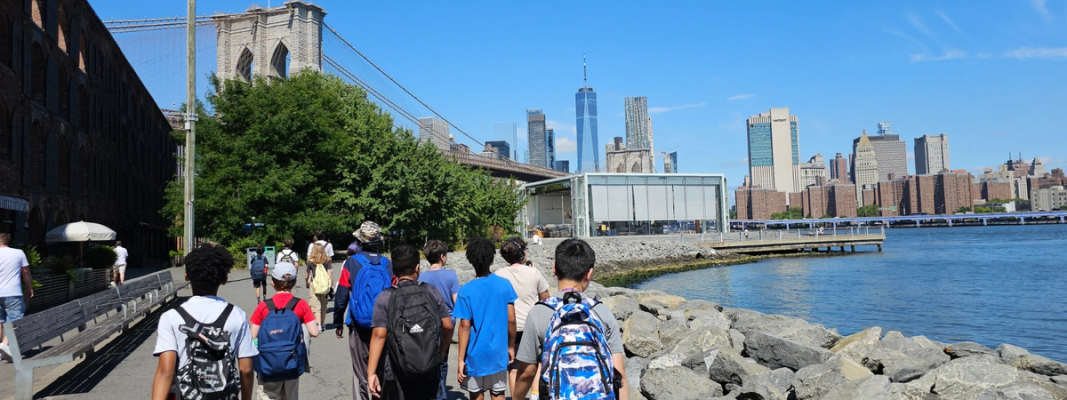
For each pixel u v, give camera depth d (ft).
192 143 53.88
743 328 40.42
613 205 216.95
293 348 17.34
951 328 70.74
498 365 17.76
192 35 53.98
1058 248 266.98
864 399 21.20
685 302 52.95
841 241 234.99
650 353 32.48
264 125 113.60
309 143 121.49
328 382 26.37
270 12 216.74
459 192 159.63
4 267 29.53
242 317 13.48
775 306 89.92
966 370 26.43
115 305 39.17
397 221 130.21
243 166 114.32
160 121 205.46
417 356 15.72
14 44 84.02
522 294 20.53
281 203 112.88
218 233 109.91
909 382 27.37
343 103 141.49
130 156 159.74
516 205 194.80
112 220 139.54
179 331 12.67
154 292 48.88
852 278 132.57
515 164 361.30
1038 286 115.03
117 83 145.28
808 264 177.27
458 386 25.72
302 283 72.69
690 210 226.99
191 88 54.03
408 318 16.01
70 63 109.50
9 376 27.17
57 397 24.06
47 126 97.04
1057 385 26.81
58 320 29.04
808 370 24.77
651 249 182.50
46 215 96.22
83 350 26.05
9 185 82.33
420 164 139.33
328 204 123.03
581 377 12.01
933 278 131.44
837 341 36.58
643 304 48.06
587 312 12.68
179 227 118.52
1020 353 33.14
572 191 219.00
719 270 160.45
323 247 38.22
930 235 522.88
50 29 98.99
